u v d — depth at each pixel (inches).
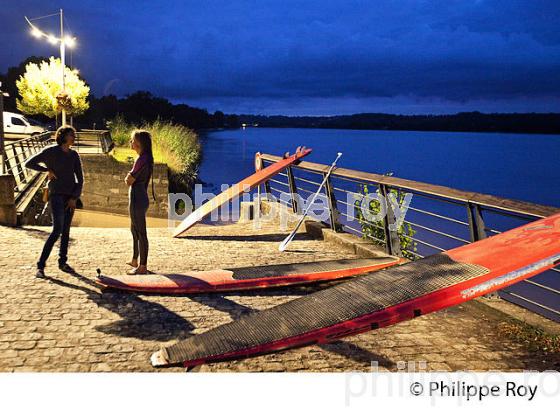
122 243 301.9
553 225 161.9
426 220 1055.6
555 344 165.2
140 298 203.6
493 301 198.1
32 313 183.3
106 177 824.9
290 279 221.9
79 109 1414.9
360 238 310.5
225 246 308.8
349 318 126.6
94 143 1205.7
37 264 228.1
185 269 251.9
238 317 187.0
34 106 1349.7
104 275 226.7
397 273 146.0
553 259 136.3
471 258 144.9
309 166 356.2
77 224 682.8
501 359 156.6
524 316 184.2
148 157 230.8
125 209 837.8
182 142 1033.5
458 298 128.6
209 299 205.9
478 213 208.5
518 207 186.9
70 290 209.5
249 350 127.6
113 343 161.3
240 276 221.8
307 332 126.9
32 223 428.1
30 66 1363.2
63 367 144.7
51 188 228.5
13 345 157.5
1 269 233.9
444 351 161.2
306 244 317.1
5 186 343.6
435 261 148.7
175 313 189.0
